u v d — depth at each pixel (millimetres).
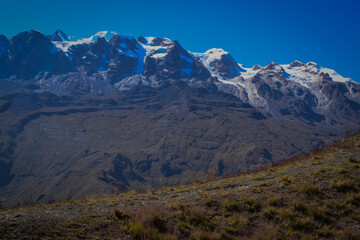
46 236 9195
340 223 11156
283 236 10438
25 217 10477
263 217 11719
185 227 10922
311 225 11039
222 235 10500
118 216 11336
